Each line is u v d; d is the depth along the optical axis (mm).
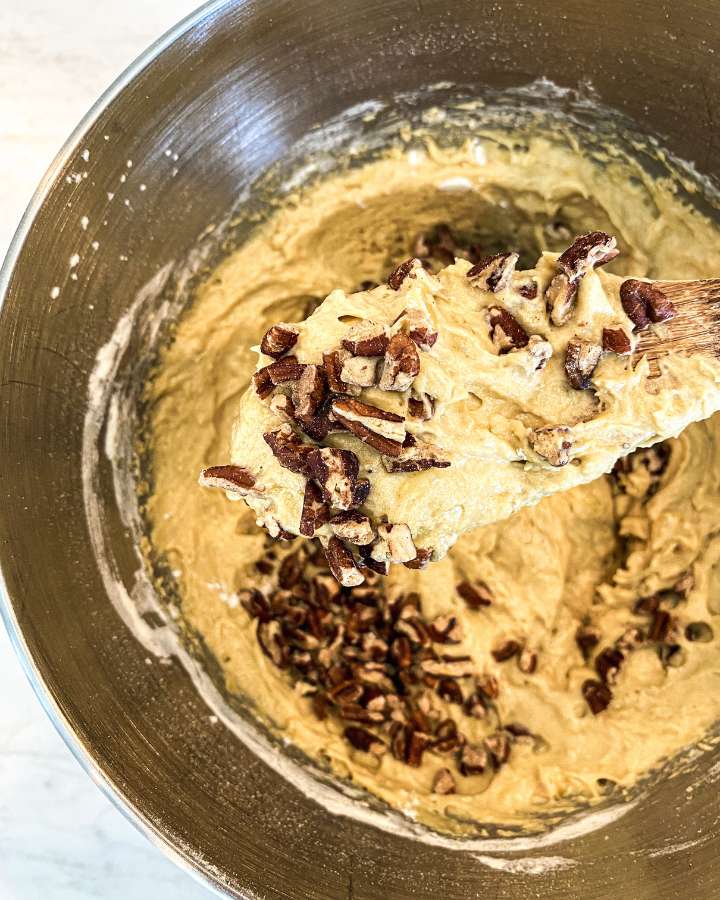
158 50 200
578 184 232
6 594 199
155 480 237
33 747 248
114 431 228
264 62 212
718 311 189
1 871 245
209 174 221
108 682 214
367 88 221
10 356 203
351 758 236
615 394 185
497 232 245
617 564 251
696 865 215
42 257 204
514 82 221
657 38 207
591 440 186
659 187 226
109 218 212
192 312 234
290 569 249
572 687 241
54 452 215
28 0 254
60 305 210
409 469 185
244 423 196
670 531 241
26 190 252
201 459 242
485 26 212
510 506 191
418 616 250
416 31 213
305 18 207
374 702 242
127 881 245
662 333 189
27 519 208
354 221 240
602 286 191
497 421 189
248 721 234
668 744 229
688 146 218
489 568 250
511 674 245
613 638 243
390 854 221
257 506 197
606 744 234
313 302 245
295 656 247
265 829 216
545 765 236
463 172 235
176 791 212
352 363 180
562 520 252
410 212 241
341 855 218
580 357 183
